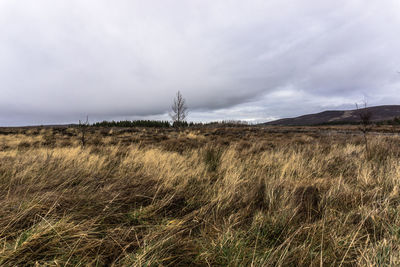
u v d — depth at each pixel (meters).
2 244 1.43
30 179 2.88
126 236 1.63
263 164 4.54
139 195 2.39
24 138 12.67
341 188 2.65
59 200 2.09
